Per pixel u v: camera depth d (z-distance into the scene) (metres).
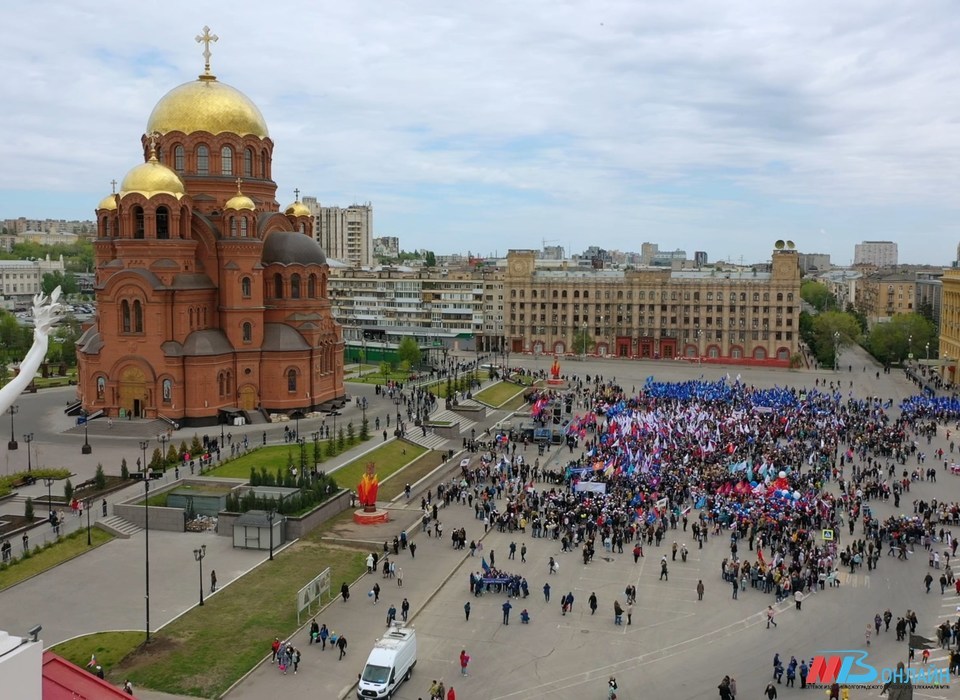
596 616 63.94
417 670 54.84
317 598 64.50
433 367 194.62
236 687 51.62
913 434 131.25
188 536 79.38
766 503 86.75
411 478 101.94
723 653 57.94
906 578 72.00
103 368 122.06
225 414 124.12
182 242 121.75
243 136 131.38
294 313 133.00
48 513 81.75
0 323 199.50
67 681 20.75
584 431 126.31
